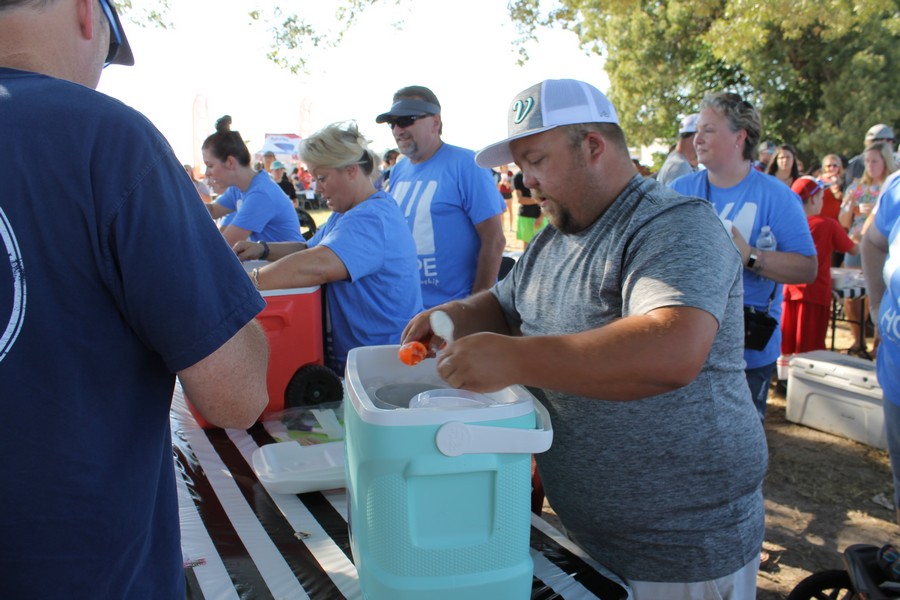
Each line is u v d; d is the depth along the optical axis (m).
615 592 1.21
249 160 3.56
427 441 0.95
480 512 0.99
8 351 0.69
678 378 0.99
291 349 2.02
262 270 2.03
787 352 4.61
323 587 1.16
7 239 0.68
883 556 1.65
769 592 2.45
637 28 18.42
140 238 0.72
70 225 0.70
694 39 17.98
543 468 1.37
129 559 0.79
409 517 0.97
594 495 1.27
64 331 0.71
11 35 0.75
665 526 1.25
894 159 5.53
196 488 1.55
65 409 0.72
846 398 3.83
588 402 1.24
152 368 0.80
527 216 9.05
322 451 1.63
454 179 3.03
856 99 16.95
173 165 0.77
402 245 2.33
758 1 11.07
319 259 2.10
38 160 0.69
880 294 2.24
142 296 0.73
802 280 2.46
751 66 17.44
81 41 0.82
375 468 0.97
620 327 1.01
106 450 0.75
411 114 2.97
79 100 0.73
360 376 1.33
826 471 3.46
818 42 17.36
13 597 0.73
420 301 2.51
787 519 3.00
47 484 0.71
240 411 0.85
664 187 1.23
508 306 1.53
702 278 1.04
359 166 2.32
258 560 1.25
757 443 1.29
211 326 0.77
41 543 0.72
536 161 1.23
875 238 2.23
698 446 1.21
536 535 1.41
